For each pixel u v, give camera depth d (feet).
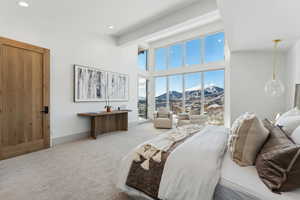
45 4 9.42
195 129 8.08
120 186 5.05
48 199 5.21
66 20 11.59
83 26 12.84
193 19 10.42
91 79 13.99
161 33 12.60
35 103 10.24
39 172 7.07
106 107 14.82
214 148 4.80
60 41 11.87
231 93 13.25
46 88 10.81
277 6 6.22
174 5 10.39
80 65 13.16
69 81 12.46
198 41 18.86
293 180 2.91
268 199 2.97
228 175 3.71
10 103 9.09
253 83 12.71
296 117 5.45
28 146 9.81
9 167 7.61
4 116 8.82
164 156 4.55
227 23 7.72
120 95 16.96
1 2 8.84
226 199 3.46
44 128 10.66
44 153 9.59
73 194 5.48
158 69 22.67
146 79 22.86
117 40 16.22
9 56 9.06
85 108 13.61
